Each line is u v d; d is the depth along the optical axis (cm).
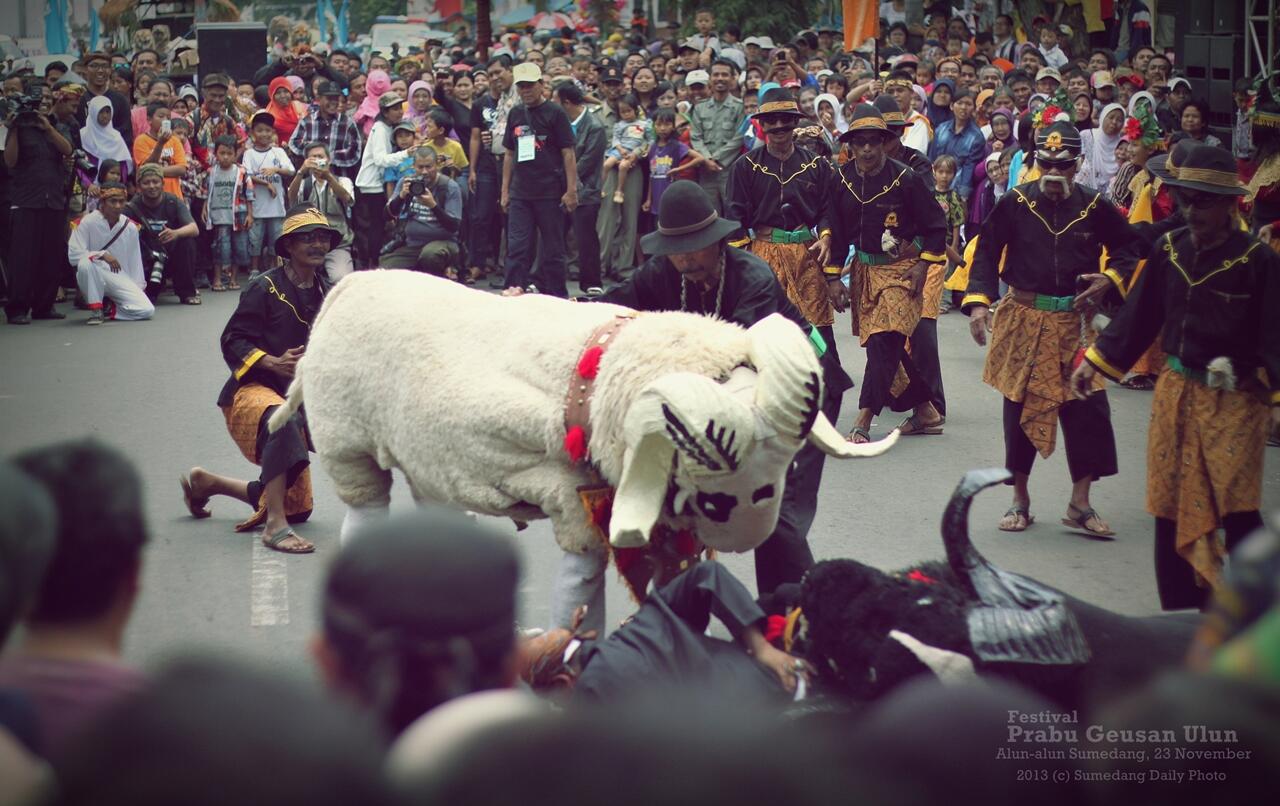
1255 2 1269
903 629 384
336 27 3750
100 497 274
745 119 1534
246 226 1557
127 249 1384
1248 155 1191
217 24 1947
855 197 890
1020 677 374
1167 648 387
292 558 684
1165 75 1664
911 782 155
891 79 1536
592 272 1472
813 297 953
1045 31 2172
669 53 2011
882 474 832
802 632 411
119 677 259
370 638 216
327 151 1558
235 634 584
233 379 700
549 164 1374
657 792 137
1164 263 577
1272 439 892
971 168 1460
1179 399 573
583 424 455
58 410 985
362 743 145
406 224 1465
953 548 402
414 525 224
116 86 1664
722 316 560
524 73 1363
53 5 3072
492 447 477
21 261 1356
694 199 536
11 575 249
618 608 614
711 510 439
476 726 160
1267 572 211
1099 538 717
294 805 136
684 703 149
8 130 1355
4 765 217
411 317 504
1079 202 721
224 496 794
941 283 924
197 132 1575
